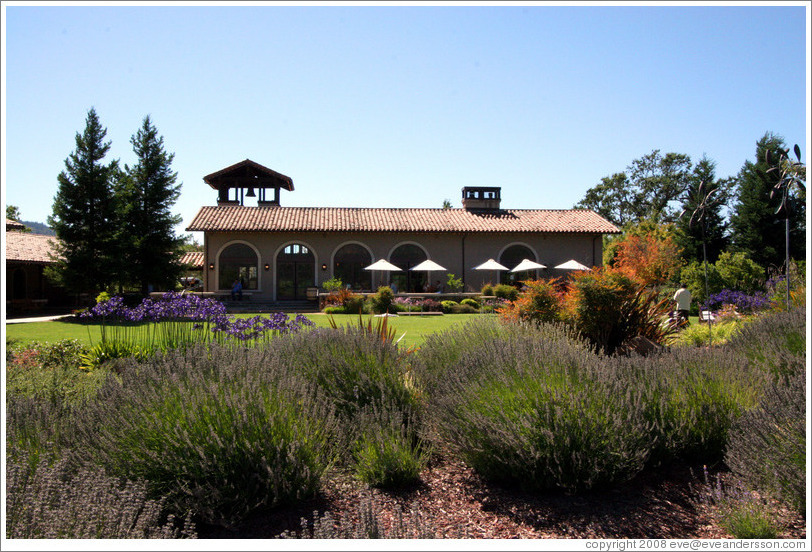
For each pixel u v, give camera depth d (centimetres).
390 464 424
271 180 3491
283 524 360
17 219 4372
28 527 279
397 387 539
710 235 3447
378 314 2453
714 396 473
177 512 353
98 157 2772
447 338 735
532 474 400
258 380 412
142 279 2912
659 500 396
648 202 5262
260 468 370
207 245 3030
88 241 2727
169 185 3062
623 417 416
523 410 418
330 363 558
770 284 1325
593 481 400
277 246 3073
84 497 300
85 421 408
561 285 1191
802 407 384
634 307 962
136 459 365
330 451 437
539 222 3266
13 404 418
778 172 774
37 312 2750
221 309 776
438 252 3166
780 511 360
